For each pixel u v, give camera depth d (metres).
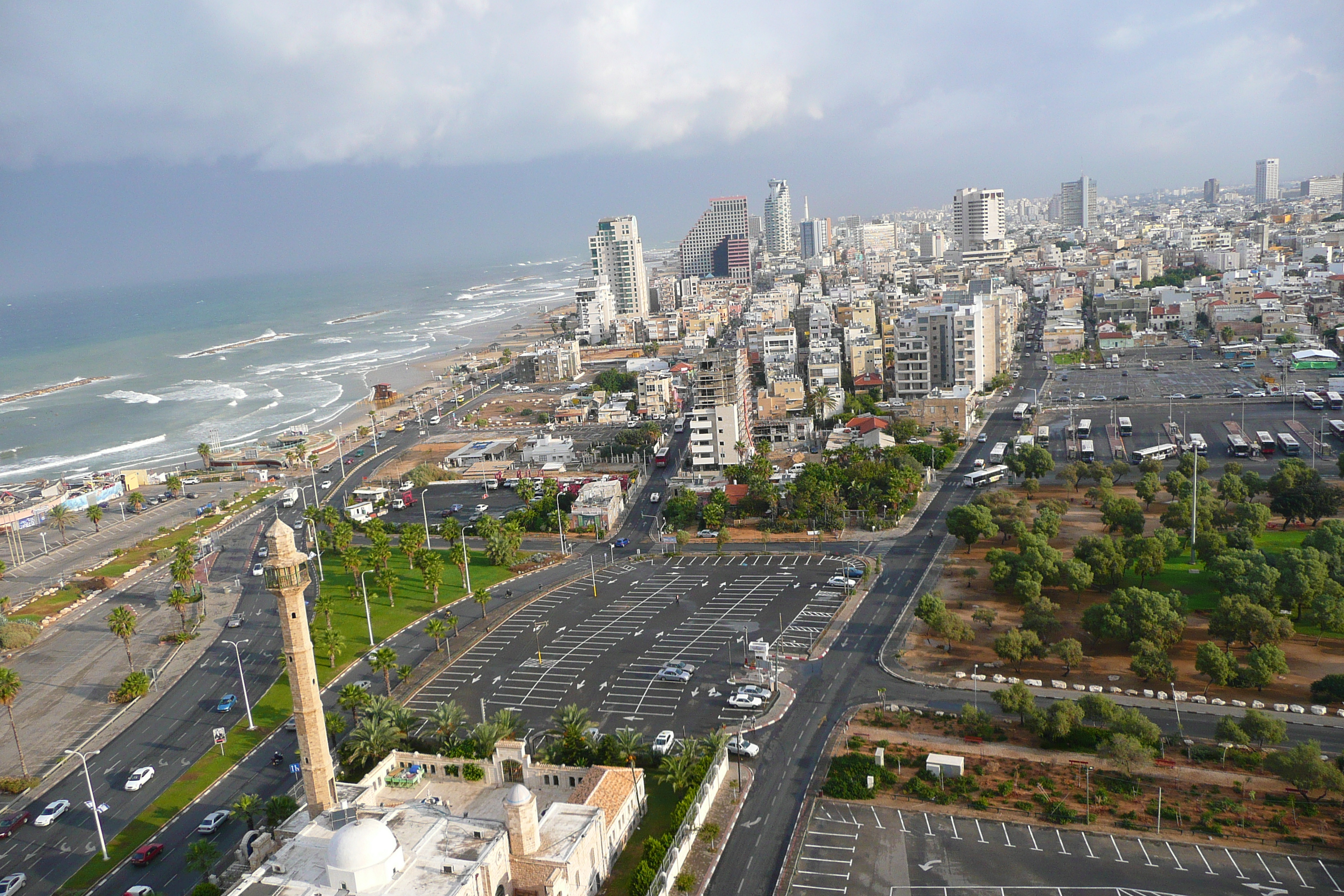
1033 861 104.38
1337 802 111.69
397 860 92.81
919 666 154.50
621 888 105.31
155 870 116.88
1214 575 168.88
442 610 196.00
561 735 139.12
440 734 136.62
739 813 118.31
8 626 196.50
